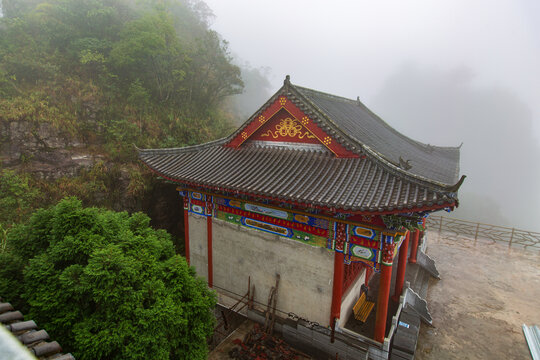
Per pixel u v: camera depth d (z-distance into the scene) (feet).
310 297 47.57
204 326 34.71
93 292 26.48
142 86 95.50
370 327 49.67
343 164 43.27
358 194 36.81
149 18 91.25
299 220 46.65
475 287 64.95
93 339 25.63
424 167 57.72
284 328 48.49
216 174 49.08
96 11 92.89
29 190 66.85
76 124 78.48
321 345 45.42
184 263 34.99
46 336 18.33
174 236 86.99
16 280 29.50
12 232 32.68
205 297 35.91
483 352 46.88
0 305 20.20
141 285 29.22
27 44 85.51
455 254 80.59
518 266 74.18
